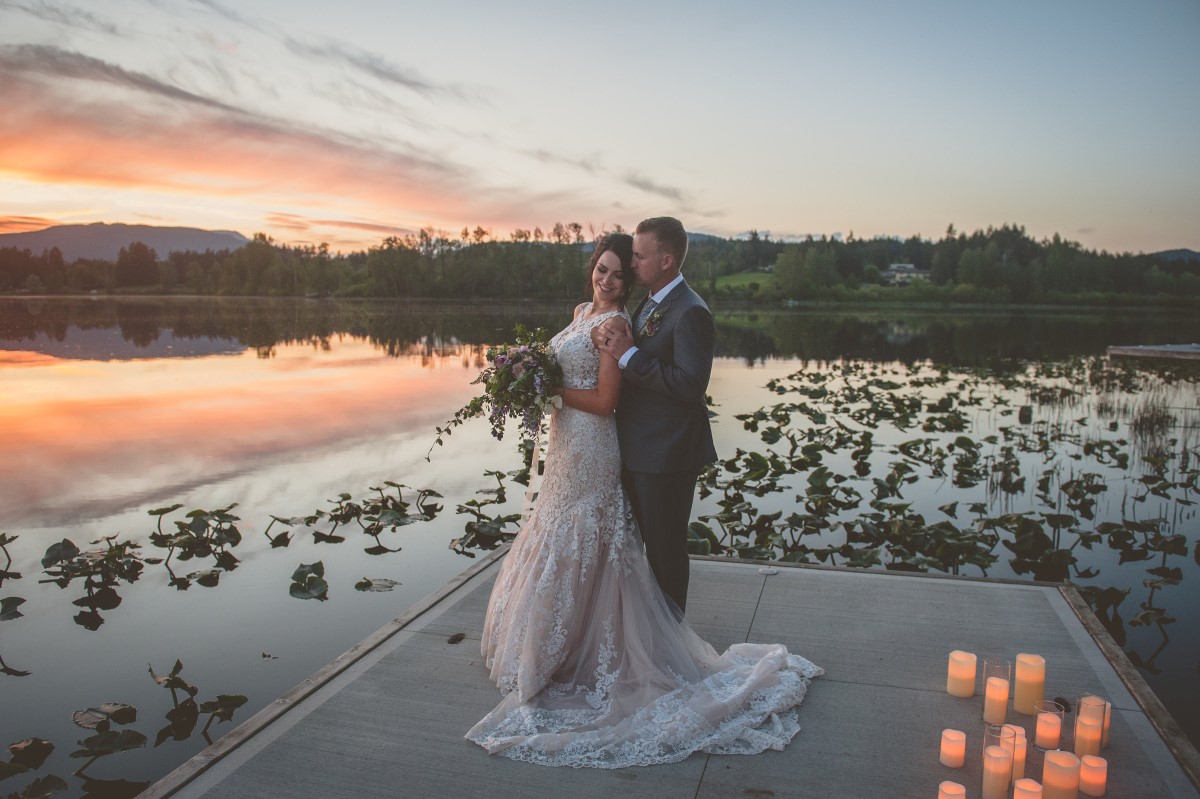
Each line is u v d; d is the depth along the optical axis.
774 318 50.91
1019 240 88.31
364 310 51.16
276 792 2.47
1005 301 79.00
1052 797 2.35
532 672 3.00
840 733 2.82
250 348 23.39
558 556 3.08
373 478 7.94
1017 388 16.39
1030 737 2.77
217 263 82.62
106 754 3.39
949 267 87.56
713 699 2.91
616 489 3.22
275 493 7.39
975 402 13.71
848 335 34.59
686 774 2.58
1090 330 40.72
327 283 78.88
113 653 4.36
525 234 69.94
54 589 5.22
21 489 7.48
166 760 3.38
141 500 7.13
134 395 13.49
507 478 7.93
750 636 3.62
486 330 31.97
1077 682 3.16
